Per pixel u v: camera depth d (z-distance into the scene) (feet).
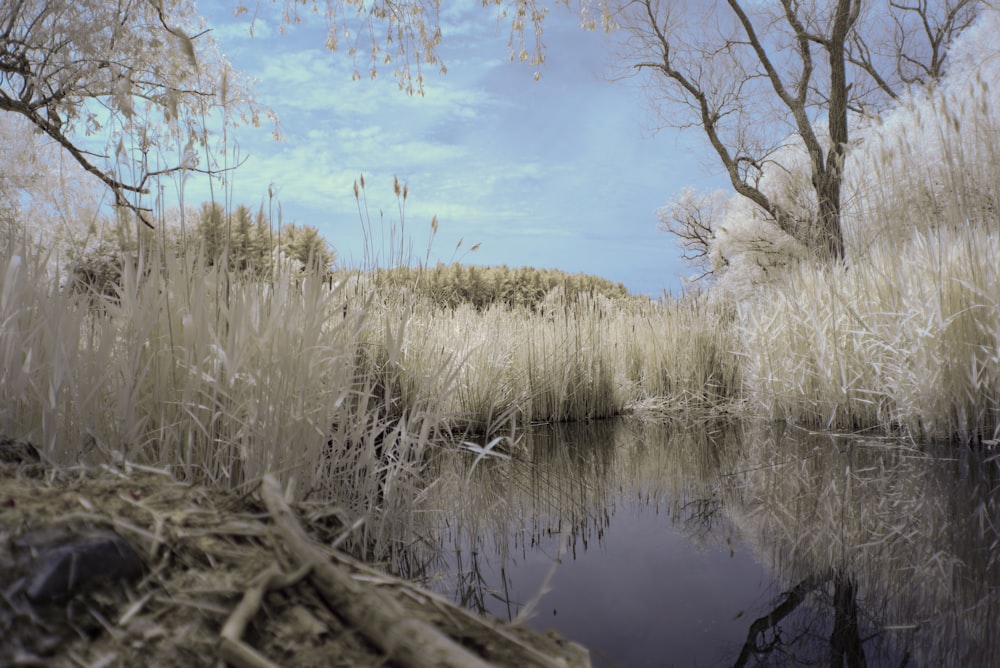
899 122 21.48
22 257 5.72
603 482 9.86
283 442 6.22
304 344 6.59
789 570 5.95
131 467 4.38
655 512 8.10
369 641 2.65
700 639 4.51
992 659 4.10
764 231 33.47
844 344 13.84
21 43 12.62
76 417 5.74
